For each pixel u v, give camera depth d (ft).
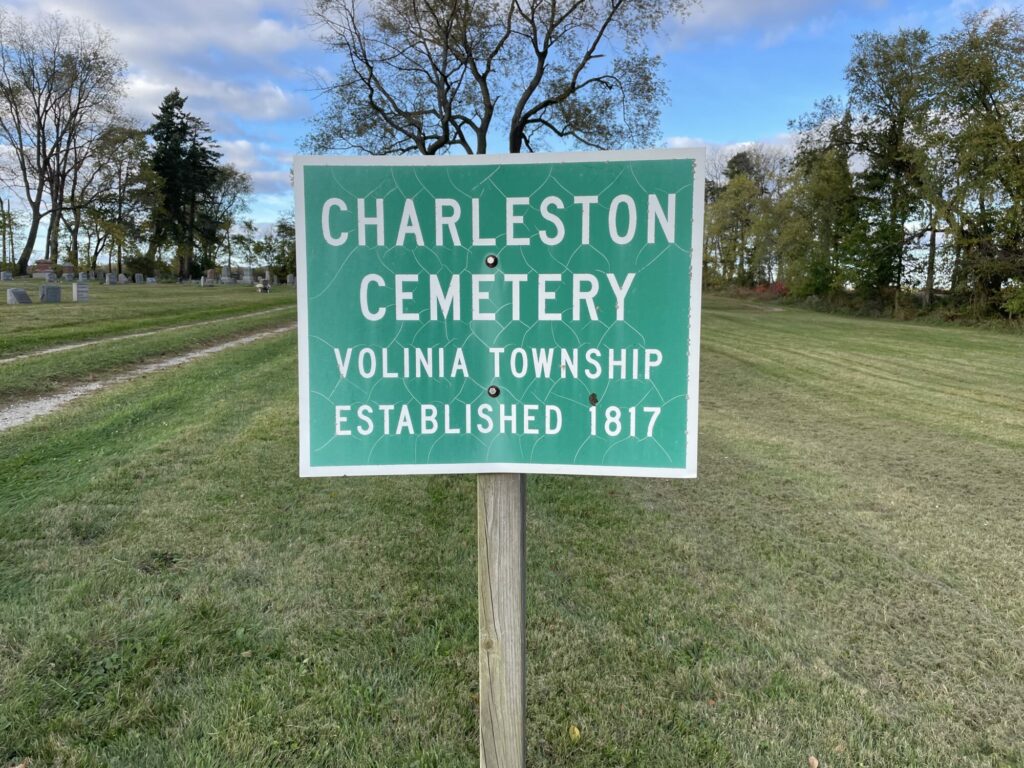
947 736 8.12
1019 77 84.99
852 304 122.21
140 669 8.70
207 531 13.26
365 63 74.43
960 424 27.71
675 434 5.73
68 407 23.18
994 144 86.07
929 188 96.53
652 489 17.63
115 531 13.03
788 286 144.66
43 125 144.97
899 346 61.57
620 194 5.53
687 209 5.50
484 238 5.64
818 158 122.62
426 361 5.77
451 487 16.71
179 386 27.58
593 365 5.72
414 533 13.69
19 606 10.00
